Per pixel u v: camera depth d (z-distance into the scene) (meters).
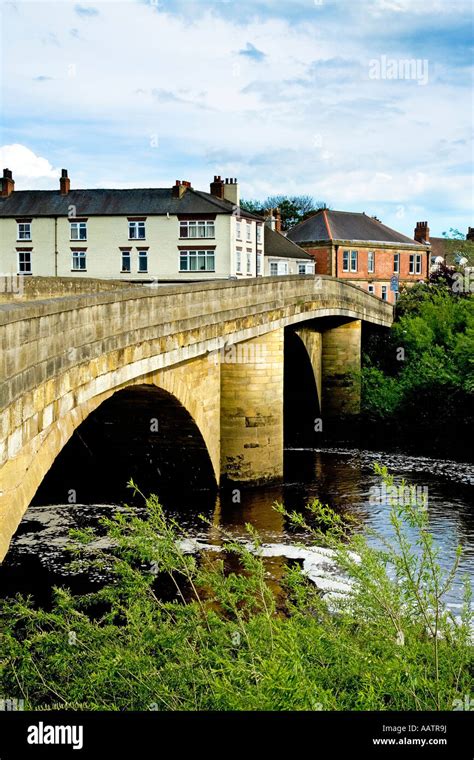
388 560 8.29
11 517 8.62
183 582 15.98
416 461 30.16
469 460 30.53
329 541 8.48
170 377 18.08
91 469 22.75
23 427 9.10
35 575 16.25
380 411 36.25
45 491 23.08
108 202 55.34
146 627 7.39
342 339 38.59
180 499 22.66
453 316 43.41
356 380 38.47
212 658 6.83
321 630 7.16
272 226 67.94
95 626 7.74
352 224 67.06
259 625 7.46
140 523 8.12
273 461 25.25
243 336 22.17
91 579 16.09
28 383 9.27
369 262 66.12
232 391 24.34
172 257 54.06
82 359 11.77
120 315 13.71
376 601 7.48
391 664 6.42
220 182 57.81
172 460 22.22
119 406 19.53
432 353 39.12
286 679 5.87
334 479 26.50
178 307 17.20
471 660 7.27
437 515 21.45
